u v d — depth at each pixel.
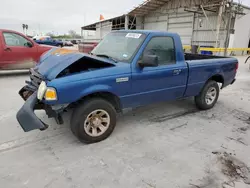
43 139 3.13
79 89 2.67
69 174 2.37
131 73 3.09
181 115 4.27
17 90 5.65
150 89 3.41
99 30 30.17
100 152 2.83
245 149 3.02
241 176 2.42
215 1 15.54
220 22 15.70
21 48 7.17
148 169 2.50
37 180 2.25
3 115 3.94
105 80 2.86
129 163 2.60
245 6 17.06
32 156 2.69
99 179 2.30
